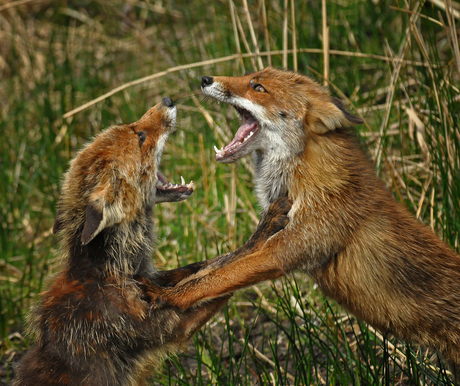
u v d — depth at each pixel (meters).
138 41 18.27
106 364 8.14
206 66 15.48
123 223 8.36
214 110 14.62
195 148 14.46
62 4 19.59
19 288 12.09
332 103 8.84
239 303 11.37
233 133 13.59
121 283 8.30
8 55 17.94
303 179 8.56
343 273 8.40
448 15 10.49
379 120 13.36
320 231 8.31
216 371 9.31
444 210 10.54
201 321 8.37
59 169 14.22
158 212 13.34
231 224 12.45
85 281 8.34
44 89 15.75
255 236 8.58
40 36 18.77
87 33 18.41
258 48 13.37
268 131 8.97
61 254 8.81
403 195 11.88
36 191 14.12
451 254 8.42
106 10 19.44
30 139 15.36
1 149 15.03
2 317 10.93
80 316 8.12
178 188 9.21
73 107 15.31
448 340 8.21
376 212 8.36
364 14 15.91
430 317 8.18
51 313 8.25
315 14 15.09
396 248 8.23
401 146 11.77
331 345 10.15
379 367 8.70
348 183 8.41
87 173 8.37
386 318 8.36
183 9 18.23
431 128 11.78
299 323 10.75
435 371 9.12
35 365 8.17
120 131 8.78
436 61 11.13
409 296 8.20
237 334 10.82
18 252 13.03
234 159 9.23
